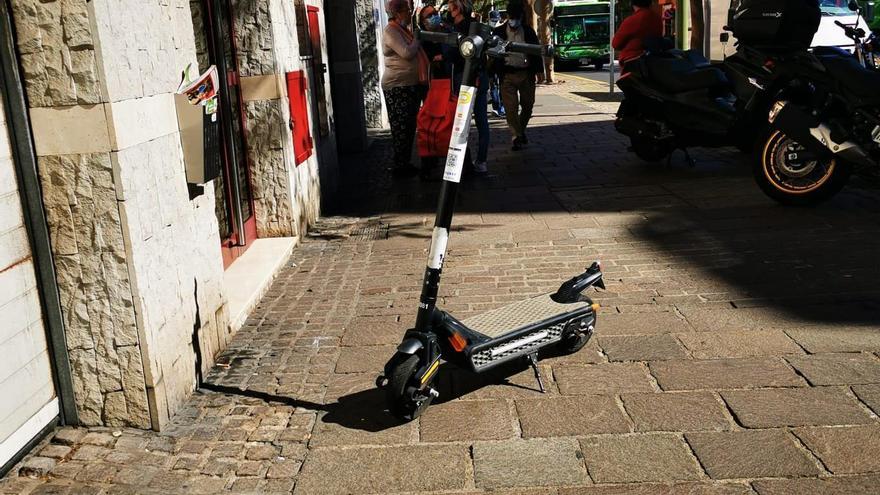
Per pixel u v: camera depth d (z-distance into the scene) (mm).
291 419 3799
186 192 4168
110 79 3389
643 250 6195
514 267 5965
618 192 8312
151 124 3768
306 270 6262
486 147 9727
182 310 4047
